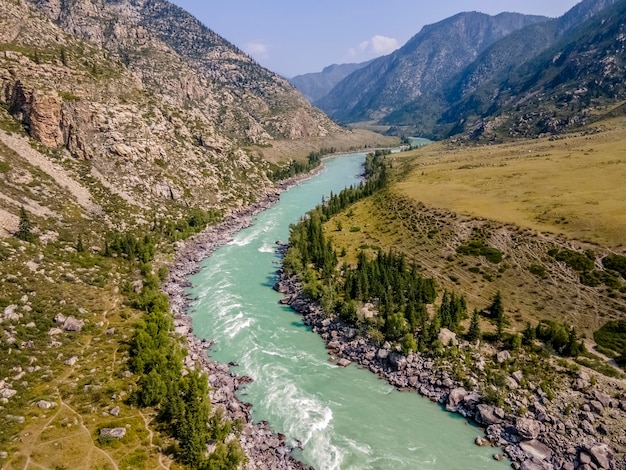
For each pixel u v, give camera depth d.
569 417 61.31
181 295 108.81
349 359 81.81
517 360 73.38
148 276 106.75
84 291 95.38
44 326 78.12
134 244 121.94
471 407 66.06
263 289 114.19
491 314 90.19
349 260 126.38
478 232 122.94
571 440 57.88
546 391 65.25
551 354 74.81
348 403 69.00
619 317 82.69
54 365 69.56
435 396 69.88
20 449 52.19
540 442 58.59
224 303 105.00
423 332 79.88
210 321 95.81
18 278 87.94
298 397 70.31
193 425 53.88
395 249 130.00
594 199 125.81
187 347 82.31
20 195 119.31
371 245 135.38
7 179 121.69
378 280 102.31
